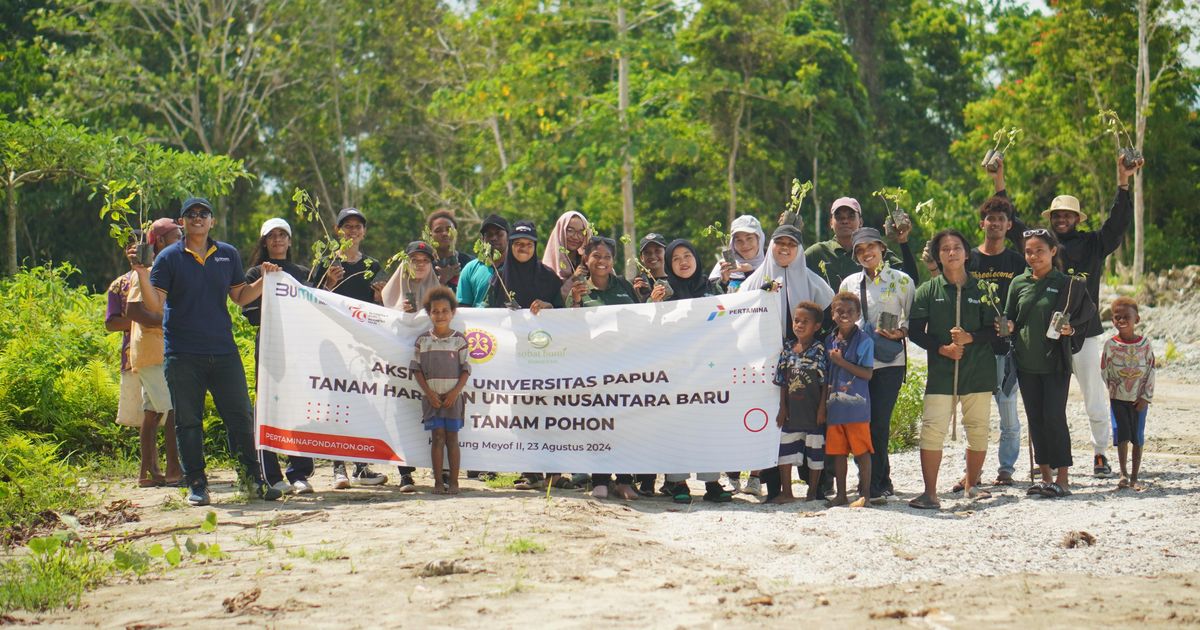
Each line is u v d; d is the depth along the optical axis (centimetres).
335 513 844
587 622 548
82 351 1235
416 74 4644
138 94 3988
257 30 4362
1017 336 898
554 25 3434
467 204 4275
